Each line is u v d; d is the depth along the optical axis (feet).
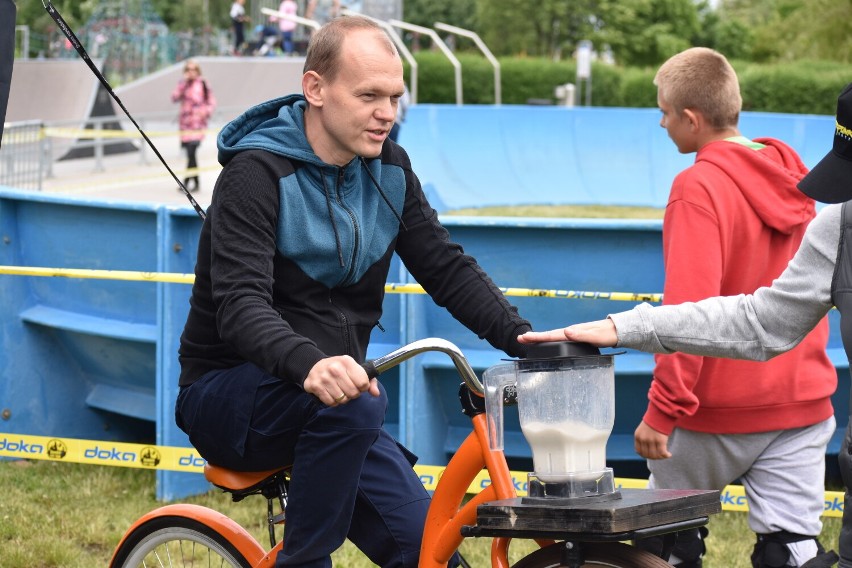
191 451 20.27
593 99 107.24
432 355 19.76
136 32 115.14
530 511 8.57
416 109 58.59
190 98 59.52
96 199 21.01
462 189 56.13
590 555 8.93
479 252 19.54
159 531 11.80
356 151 10.05
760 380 13.05
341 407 9.52
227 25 182.91
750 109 96.89
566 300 19.56
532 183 59.11
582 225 19.07
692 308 10.16
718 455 13.29
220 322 9.46
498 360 19.57
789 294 9.83
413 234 11.06
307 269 10.23
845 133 8.98
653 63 191.72
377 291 10.86
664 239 13.38
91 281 22.03
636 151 61.21
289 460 10.31
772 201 13.10
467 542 17.98
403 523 10.54
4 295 22.57
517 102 106.93
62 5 159.53
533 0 189.16
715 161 13.20
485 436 9.64
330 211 10.20
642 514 8.41
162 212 20.03
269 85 99.45
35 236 22.52
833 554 10.86
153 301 21.38
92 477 21.66
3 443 21.30
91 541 18.25
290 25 104.37
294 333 9.10
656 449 13.07
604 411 8.88
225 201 9.84
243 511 19.76
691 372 12.75
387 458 10.78
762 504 13.28
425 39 197.36
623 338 9.98
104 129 73.56
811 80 95.96
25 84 89.30
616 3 190.19
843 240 9.51
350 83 9.91
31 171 61.31
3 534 18.30
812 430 13.32
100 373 23.24
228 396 10.19
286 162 10.07
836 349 20.17
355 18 10.14
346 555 17.19
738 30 205.16
